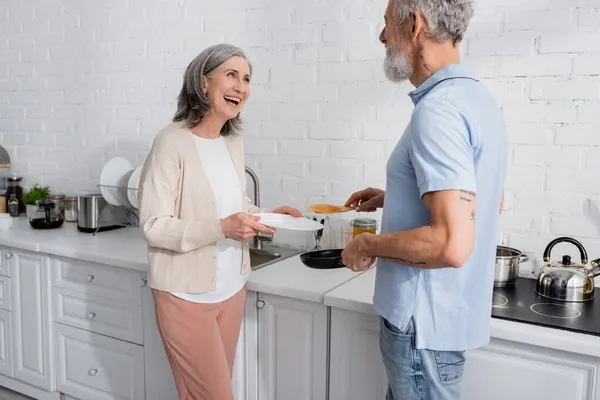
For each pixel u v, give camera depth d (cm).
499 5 192
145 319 211
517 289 183
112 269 219
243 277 182
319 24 227
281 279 189
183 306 166
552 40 186
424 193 106
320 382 178
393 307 121
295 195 241
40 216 271
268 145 245
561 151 189
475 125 110
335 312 172
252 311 190
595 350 136
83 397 235
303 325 179
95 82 290
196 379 170
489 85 197
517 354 148
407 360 122
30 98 314
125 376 221
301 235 241
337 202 232
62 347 239
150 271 168
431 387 122
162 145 162
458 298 119
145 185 162
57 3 296
